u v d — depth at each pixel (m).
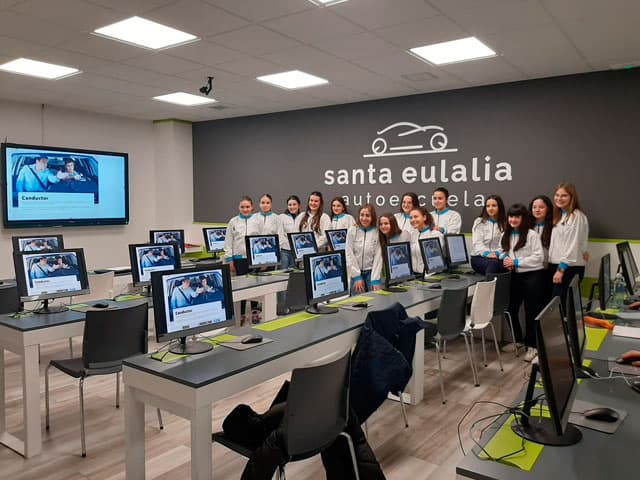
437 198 5.79
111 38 4.19
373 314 3.03
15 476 2.69
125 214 7.91
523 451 1.54
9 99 6.60
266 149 7.68
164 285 2.41
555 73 5.17
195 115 7.80
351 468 2.26
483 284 4.05
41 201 6.88
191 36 4.12
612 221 5.04
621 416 1.78
